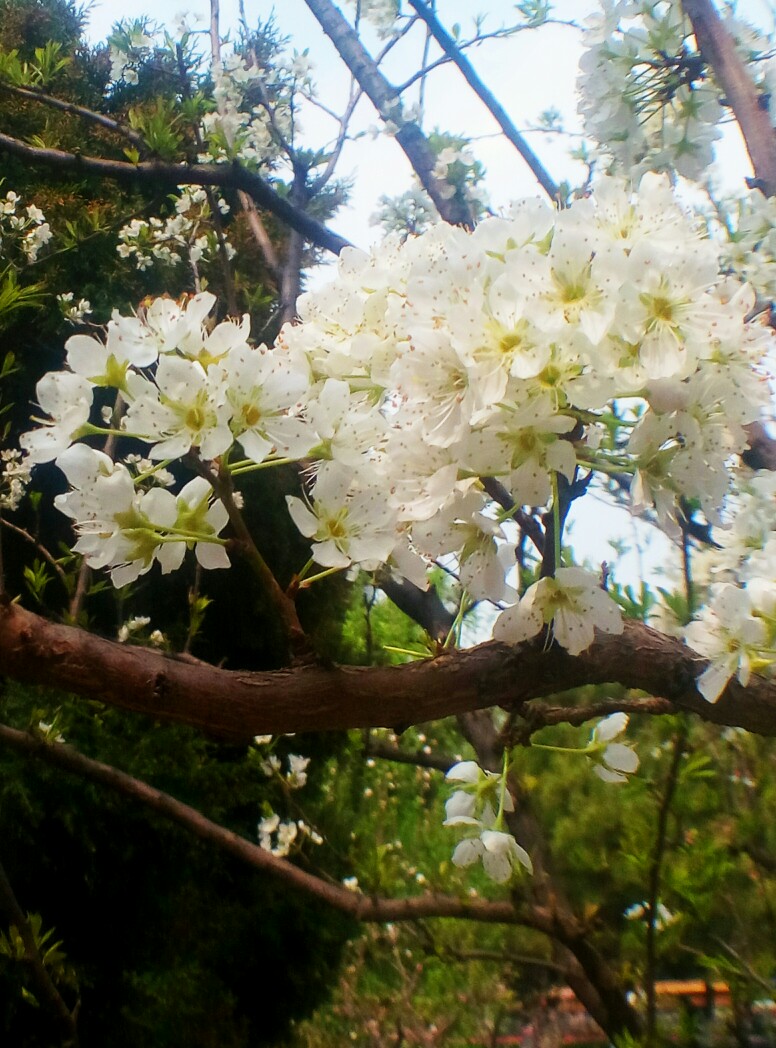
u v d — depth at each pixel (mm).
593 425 285
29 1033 1084
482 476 265
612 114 577
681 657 292
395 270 307
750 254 577
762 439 495
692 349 246
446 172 869
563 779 1678
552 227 263
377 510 267
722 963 754
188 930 1229
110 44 1156
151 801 722
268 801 1232
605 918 1418
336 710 254
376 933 1717
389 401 302
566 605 259
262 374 255
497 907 787
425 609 870
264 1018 1367
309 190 1035
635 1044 683
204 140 1132
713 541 502
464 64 793
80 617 734
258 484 1315
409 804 2076
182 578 1381
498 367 240
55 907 1140
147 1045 1183
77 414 260
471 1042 1802
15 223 1291
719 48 534
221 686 247
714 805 844
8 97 1642
